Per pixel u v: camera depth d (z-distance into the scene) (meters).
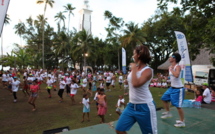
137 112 1.65
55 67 43.38
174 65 3.10
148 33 33.19
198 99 6.76
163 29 32.28
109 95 12.41
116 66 44.47
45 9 34.06
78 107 8.87
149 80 1.61
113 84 15.37
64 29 44.41
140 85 1.55
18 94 12.30
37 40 43.91
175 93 3.04
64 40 35.41
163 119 3.44
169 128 2.98
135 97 1.65
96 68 46.75
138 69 1.64
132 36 26.91
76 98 11.29
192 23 9.12
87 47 27.41
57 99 10.86
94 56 30.95
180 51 6.33
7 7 2.62
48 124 6.30
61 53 38.56
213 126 3.12
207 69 13.24
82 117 7.20
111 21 34.00
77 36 28.70
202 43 8.78
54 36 45.09
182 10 8.99
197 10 8.59
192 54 9.05
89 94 12.93
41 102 9.92
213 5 8.00
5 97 11.20
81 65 40.94
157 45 35.09
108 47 39.28
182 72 4.99
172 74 3.11
